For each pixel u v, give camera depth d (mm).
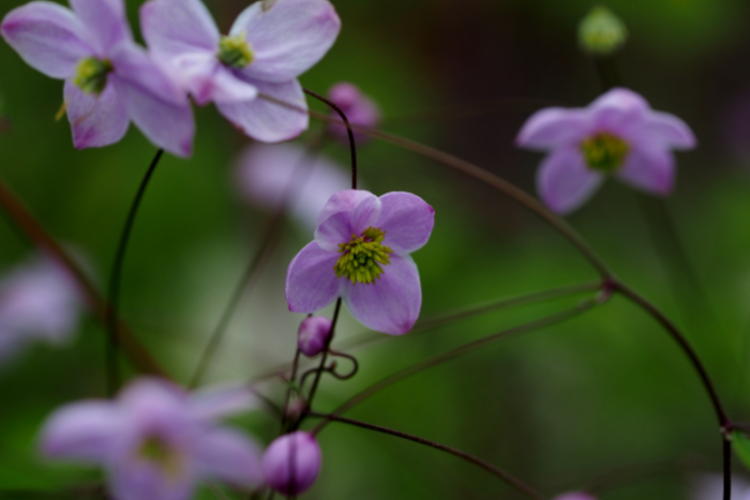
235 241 477
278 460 347
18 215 403
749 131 753
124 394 373
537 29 669
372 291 344
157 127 338
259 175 430
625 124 397
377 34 579
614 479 414
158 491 376
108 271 459
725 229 524
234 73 345
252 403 379
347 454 438
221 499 378
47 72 344
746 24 649
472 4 643
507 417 480
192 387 384
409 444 438
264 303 476
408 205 340
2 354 440
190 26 344
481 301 468
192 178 469
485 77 673
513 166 682
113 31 335
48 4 340
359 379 445
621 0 570
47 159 462
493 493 462
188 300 469
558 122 396
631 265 534
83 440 370
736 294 487
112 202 468
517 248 500
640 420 485
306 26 347
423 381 457
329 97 398
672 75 761
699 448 471
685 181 756
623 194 640
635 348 469
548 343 472
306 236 481
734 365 454
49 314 440
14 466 382
